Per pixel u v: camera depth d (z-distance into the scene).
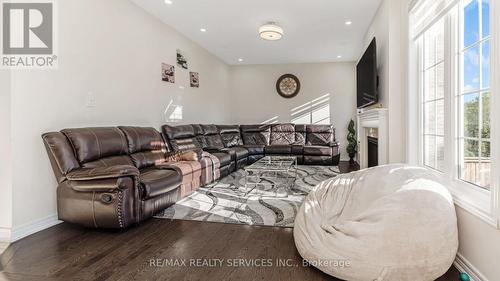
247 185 4.33
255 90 8.02
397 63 3.47
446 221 1.67
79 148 2.72
